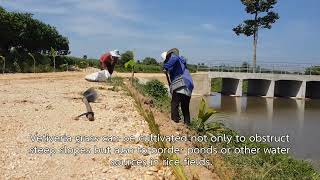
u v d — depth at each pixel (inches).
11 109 422.9
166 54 411.2
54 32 1939.0
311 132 1035.9
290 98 2201.0
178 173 243.0
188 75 415.5
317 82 2278.5
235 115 1373.0
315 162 618.8
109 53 824.3
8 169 245.8
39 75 1189.1
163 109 592.1
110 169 255.8
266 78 2160.4
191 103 1537.9
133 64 914.1
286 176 389.1
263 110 1598.2
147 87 998.4
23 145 292.8
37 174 241.4
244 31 2480.3
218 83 2731.3
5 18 1626.5
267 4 2425.0
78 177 240.7
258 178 325.7
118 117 405.1
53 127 348.8
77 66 2054.6
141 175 249.0
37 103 477.4
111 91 687.1
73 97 552.1
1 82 796.6
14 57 1609.3
